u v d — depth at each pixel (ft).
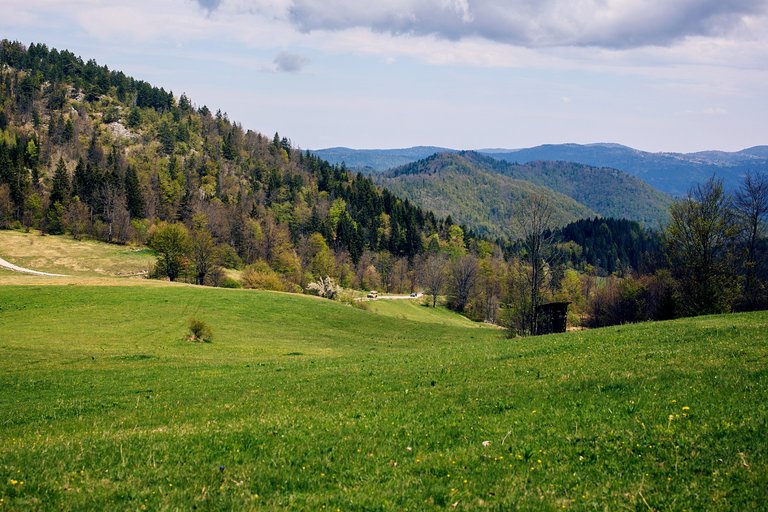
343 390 79.92
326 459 44.24
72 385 102.12
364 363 113.60
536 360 88.89
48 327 191.72
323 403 70.74
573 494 35.32
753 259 192.34
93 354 145.89
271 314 244.22
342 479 40.14
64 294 240.73
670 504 32.99
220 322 222.28
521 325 218.38
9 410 81.56
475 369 86.74
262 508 35.19
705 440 41.37
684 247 189.37
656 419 47.65
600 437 44.47
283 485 39.29
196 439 51.72
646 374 65.05
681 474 36.70
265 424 57.52
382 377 88.38
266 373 110.22
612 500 34.04
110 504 36.42
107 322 205.67
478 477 38.91
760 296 198.49
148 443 51.52
